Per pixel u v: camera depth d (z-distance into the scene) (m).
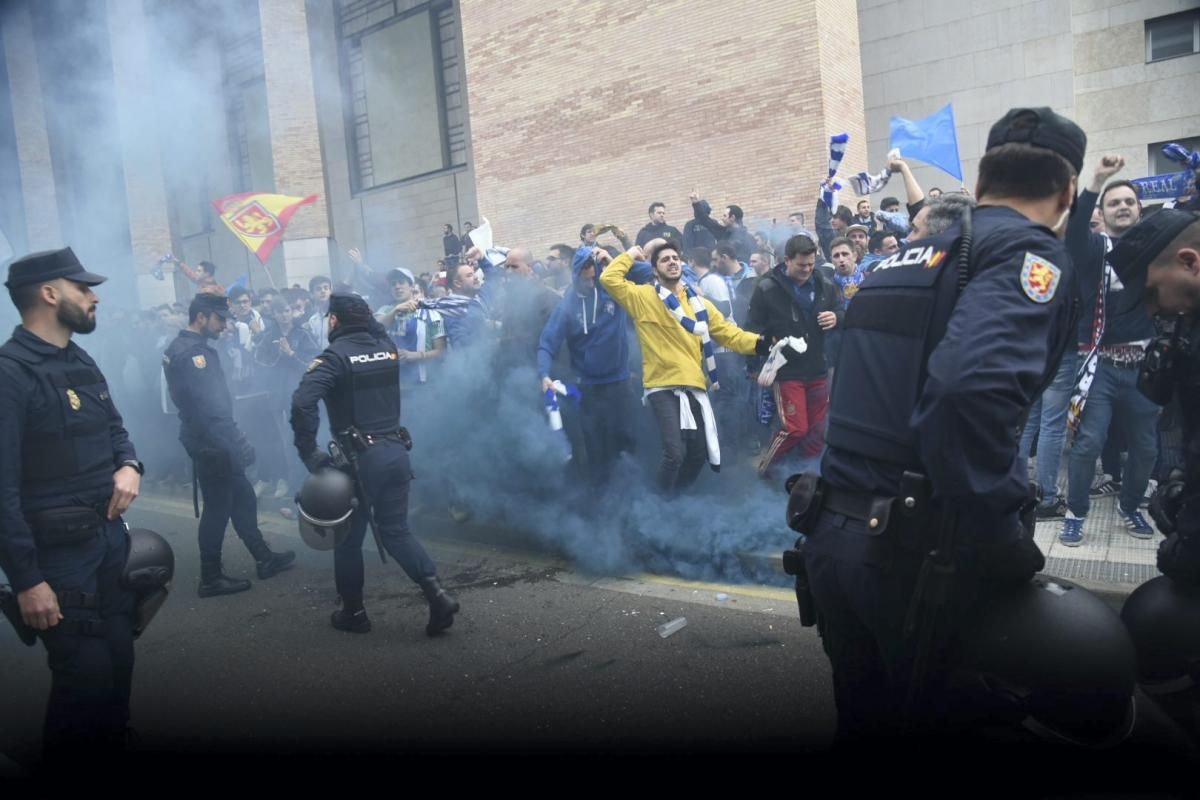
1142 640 1.96
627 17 11.91
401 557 3.81
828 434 1.82
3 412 2.36
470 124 14.05
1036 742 1.61
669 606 3.98
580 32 12.43
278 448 6.89
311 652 3.76
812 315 4.90
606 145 12.38
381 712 3.13
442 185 14.86
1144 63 9.84
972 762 1.63
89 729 2.47
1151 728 1.70
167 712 3.24
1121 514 4.27
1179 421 2.07
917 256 1.72
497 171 13.76
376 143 15.64
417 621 4.05
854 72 11.17
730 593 4.09
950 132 6.48
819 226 6.06
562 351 5.10
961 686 1.63
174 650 3.91
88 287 2.62
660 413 4.53
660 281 4.55
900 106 11.27
